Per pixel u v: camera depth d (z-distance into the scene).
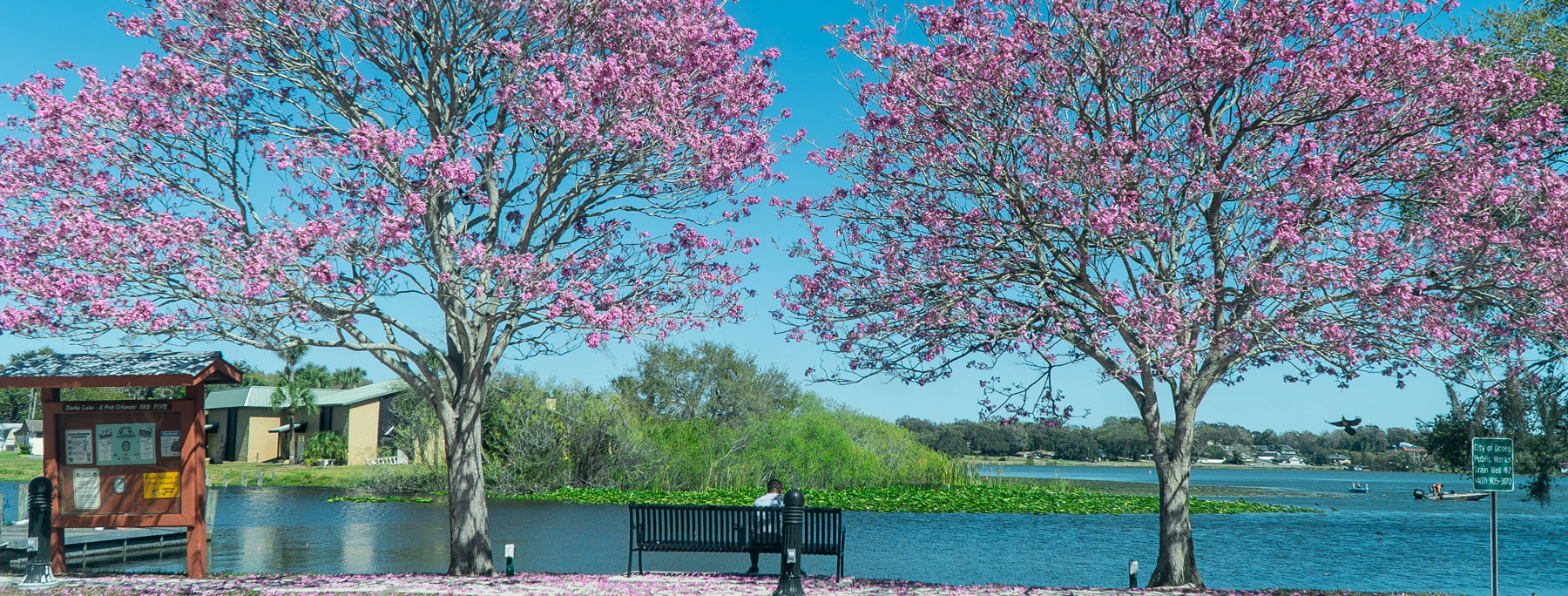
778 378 56.94
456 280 12.02
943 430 98.56
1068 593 11.69
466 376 13.27
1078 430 130.00
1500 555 21.62
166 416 12.50
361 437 58.81
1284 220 11.45
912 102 13.15
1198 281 12.08
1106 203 12.35
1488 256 11.41
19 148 11.63
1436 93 12.09
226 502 32.47
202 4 12.77
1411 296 10.86
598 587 11.29
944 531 25.23
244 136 13.26
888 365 13.75
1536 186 11.17
